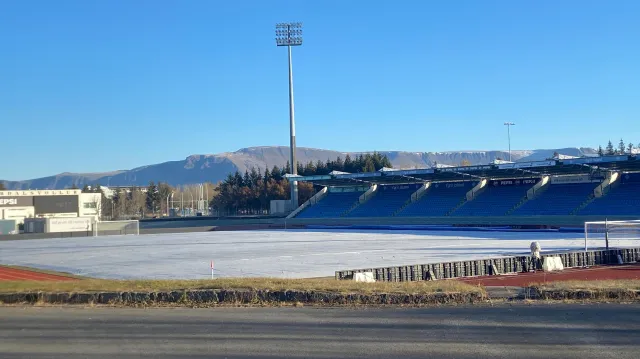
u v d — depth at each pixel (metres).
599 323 15.91
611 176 85.81
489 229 84.25
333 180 110.25
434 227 91.50
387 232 85.62
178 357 12.90
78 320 17.59
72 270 44.41
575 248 51.44
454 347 13.48
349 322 16.59
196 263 47.00
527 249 52.03
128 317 17.97
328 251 55.47
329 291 20.38
